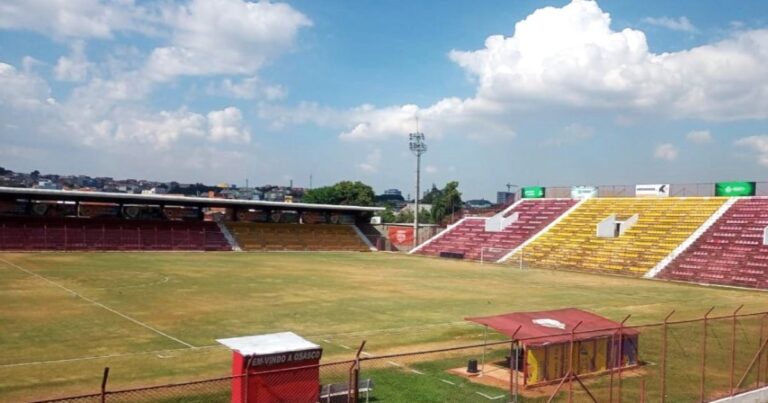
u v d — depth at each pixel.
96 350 27.48
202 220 98.56
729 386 23.20
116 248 84.25
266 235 100.06
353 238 108.00
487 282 60.28
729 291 57.19
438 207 150.75
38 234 80.44
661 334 32.09
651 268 69.75
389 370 24.42
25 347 27.75
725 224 75.25
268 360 17.22
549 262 80.06
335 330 33.38
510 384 21.36
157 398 20.20
